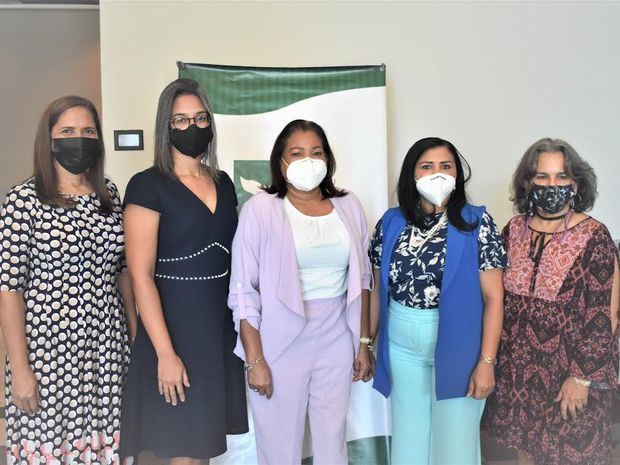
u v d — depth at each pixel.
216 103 2.59
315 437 1.81
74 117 1.64
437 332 1.78
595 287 1.71
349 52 2.85
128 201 1.65
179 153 1.73
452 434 1.84
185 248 1.69
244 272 1.71
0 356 3.73
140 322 1.73
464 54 2.91
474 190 2.98
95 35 4.55
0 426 2.81
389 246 1.83
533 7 2.93
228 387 1.83
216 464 2.53
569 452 1.76
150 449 1.73
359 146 2.65
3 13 4.51
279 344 1.71
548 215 1.81
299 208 1.77
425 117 2.92
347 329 1.80
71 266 1.62
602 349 1.70
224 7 2.78
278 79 2.62
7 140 4.60
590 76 2.99
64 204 1.62
